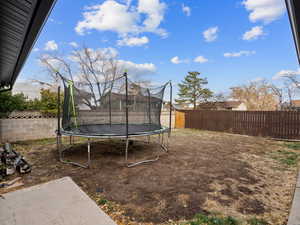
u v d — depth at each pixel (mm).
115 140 7328
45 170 3559
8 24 2332
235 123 9609
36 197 2373
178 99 22938
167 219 2018
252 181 3146
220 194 2639
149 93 5750
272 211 2209
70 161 4184
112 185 2896
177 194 2615
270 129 8352
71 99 4770
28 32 2471
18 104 6574
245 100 20250
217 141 7277
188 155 4922
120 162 4184
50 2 1794
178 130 11078
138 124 5863
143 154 5000
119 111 6051
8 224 1812
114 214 2098
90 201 2295
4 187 2766
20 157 3666
